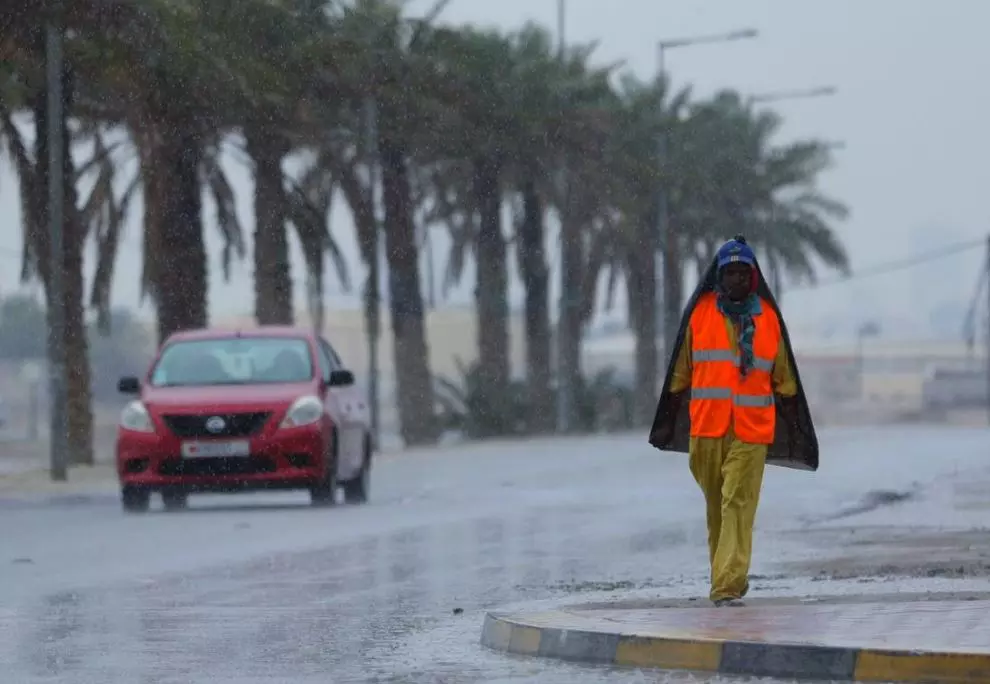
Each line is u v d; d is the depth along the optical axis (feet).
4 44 242.99
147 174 289.53
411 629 75.41
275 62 301.84
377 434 355.15
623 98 471.21
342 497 185.26
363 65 326.24
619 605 75.25
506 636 67.82
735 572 74.64
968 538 117.91
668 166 445.37
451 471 228.84
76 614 81.87
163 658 66.85
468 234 456.45
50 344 238.48
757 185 525.75
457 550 116.67
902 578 91.45
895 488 174.40
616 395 487.61
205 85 266.98
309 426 157.58
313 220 339.98
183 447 156.97
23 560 110.32
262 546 120.47
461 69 353.31
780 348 77.00
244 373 163.73
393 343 391.24
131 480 157.69
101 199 334.44
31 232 287.28
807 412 77.71
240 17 288.51
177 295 288.10
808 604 73.97
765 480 189.26
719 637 61.67
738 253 76.28
